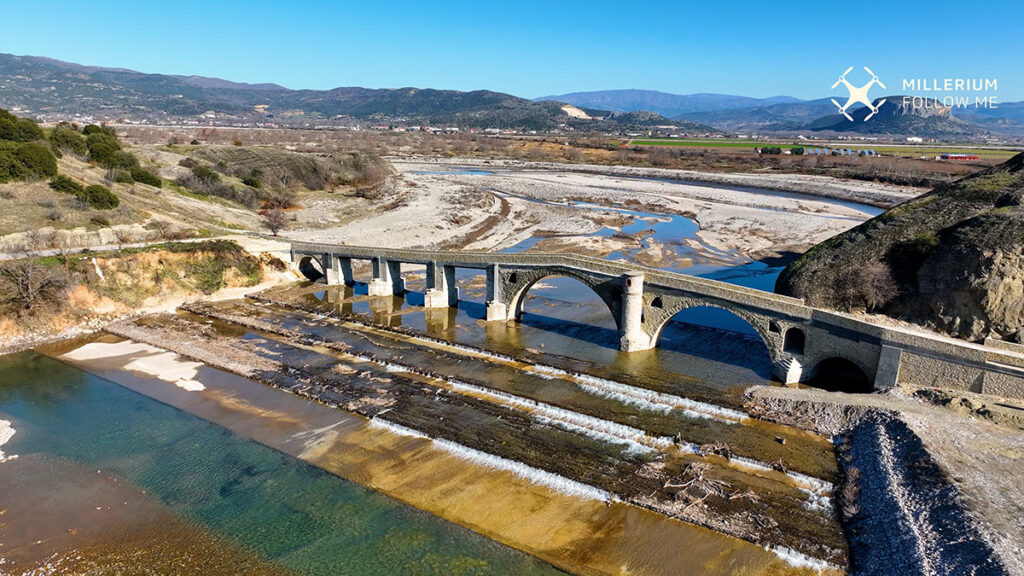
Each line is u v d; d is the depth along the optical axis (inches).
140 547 1387.8
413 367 2356.1
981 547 1200.8
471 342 2662.4
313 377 2276.1
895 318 2442.2
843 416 1861.5
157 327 2832.2
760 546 1368.1
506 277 2901.1
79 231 3218.5
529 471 1659.7
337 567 1326.3
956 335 2239.2
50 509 1515.7
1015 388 1780.3
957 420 1729.8
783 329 2198.6
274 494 1574.8
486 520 1475.1
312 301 3307.1
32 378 2288.4
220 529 1444.4
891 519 1379.2
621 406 2039.9
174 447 1798.7
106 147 4694.9
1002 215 2310.5
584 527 1444.4
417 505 1533.0
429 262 3171.8
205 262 3371.1
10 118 4119.1
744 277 3732.8
